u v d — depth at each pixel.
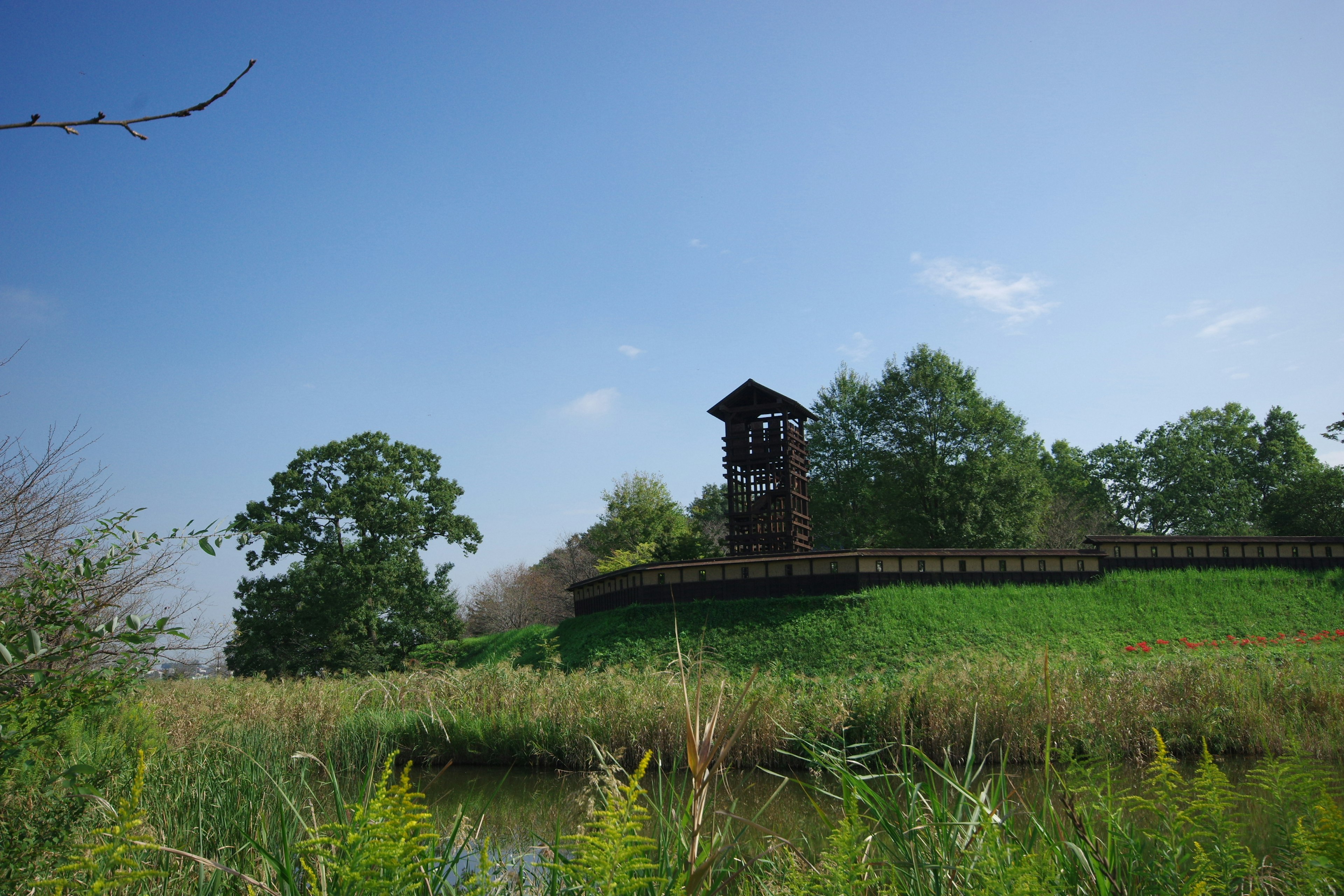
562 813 9.48
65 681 4.58
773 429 36.91
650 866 3.10
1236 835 3.85
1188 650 18.23
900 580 28.19
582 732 14.42
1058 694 12.91
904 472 43.41
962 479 42.12
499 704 16.55
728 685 5.48
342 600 37.53
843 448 49.50
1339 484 43.22
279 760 6.97
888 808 4.25
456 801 7.71
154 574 7.32
